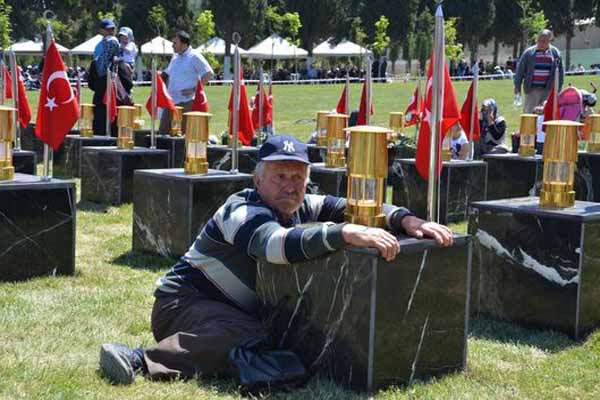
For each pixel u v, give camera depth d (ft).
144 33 189.57
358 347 13.89
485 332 18.42
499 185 33.35
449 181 32.22
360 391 13.93
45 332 17.35
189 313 15.06
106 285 21.54
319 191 30.89
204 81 43.83
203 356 14.53
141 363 14.79
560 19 216.74
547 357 16.78
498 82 131.34
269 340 14.83
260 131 44.21
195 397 13.80
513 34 217.97
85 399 13.57
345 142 31.48
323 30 212.64
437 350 14.87
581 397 14.69
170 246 24.68
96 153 35.06
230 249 15.02
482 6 209.36
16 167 30.71
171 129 43.93
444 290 14.76
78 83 57.52
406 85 131.64
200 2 214.69
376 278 13.66
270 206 14.76
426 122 16.16
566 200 18.80
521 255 18.70
